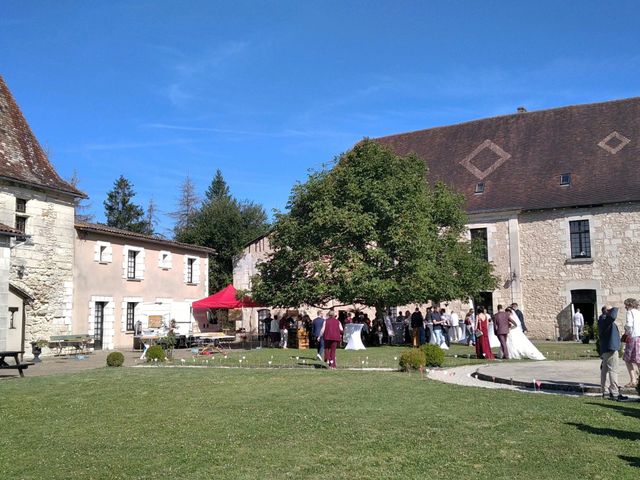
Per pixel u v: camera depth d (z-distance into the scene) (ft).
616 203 93.81
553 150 106.42
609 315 32.09
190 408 29.17
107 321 89.61
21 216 75.00
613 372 31.45
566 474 17.80
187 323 102.32
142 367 51.80
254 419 26.18
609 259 94.17
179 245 106.93
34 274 76.07
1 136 77.20
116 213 196.54
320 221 75.46
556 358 58.23
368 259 75.82
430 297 77.92
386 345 81.00
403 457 19.88
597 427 23.81
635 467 18.45
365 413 27.27
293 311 113.09
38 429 24.85
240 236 163.73
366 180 77.92
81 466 19.21
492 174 108.78
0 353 44.32
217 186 234.99
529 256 100.68
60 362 63.98
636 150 98.22
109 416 27.48
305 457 19.95
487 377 41.11
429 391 33.81
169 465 19.13
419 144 122.42
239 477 17.75
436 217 84.79
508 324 58.03
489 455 19.98
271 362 54.95
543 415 26.30
